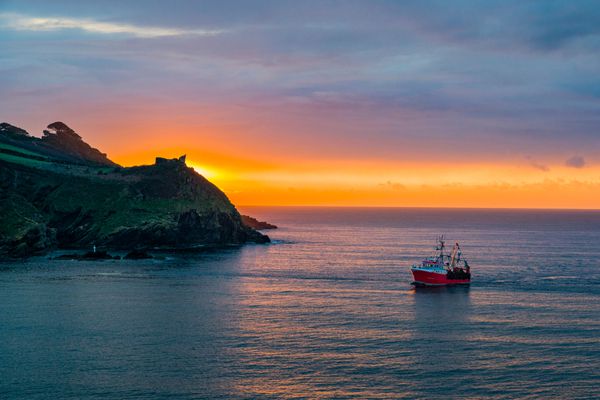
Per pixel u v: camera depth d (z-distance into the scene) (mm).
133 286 134500
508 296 131875
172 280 145000
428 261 155875
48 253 193250
